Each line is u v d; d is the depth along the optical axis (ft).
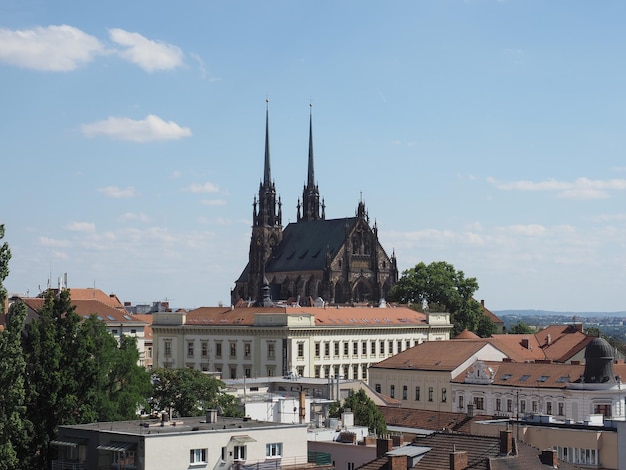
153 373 543.39
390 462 301.22
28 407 429.79
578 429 385.50
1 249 391.24
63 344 446.60
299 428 354.13
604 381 627.05
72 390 438.40
